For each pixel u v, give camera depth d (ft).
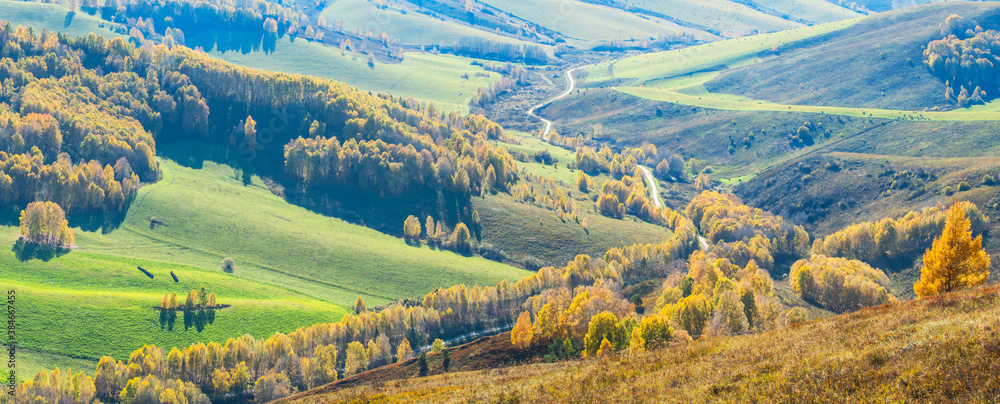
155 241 638.12
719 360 122.01
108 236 632.79
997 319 98.12
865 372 90.74
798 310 331.77
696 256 586.86
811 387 91.61
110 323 457.68
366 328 463.83
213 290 540.11
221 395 387.75
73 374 379.96
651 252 641.81
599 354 240.94
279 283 583.17
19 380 381.40
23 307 453.99
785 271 628.28
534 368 187.62
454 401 139.74
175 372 397.60
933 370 85.15
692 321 296.92
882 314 134.41
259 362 414.00
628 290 490.08
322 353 409.69
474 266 650.02
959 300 127.75
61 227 588.09
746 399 93.66
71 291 495.82
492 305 515.09
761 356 117.29
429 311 485.56
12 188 640.58
